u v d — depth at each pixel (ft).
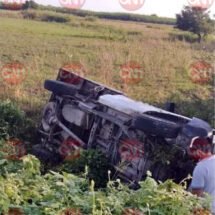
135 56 40.81
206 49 41.01
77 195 12.83
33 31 40.29
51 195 12.66
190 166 21.08
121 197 12.97
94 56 40.68
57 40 40.52
